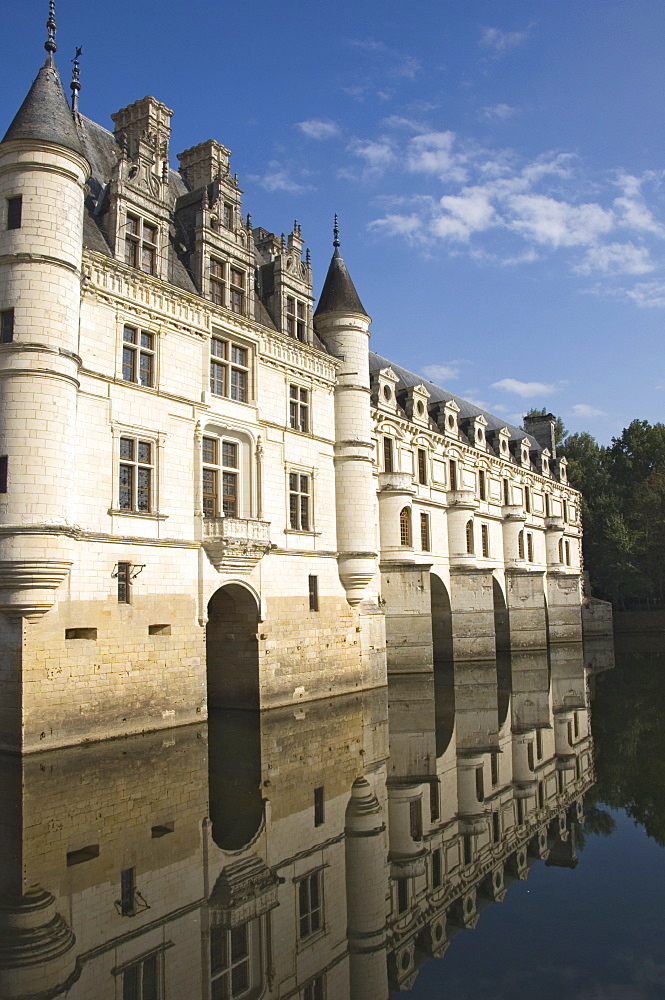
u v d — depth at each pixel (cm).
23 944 991
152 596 2478
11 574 2011
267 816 1568
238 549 2741
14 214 2180
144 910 1109
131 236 2591
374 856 1387
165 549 2550
